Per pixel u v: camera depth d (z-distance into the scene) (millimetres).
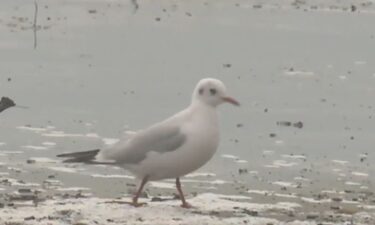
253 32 29906
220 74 23500
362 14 33969
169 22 31266
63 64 23922
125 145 12250
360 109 20234
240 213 12078
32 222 11008
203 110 12102
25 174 14062
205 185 13852
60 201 12289
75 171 14422
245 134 17562
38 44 26438
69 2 34000
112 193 13086
